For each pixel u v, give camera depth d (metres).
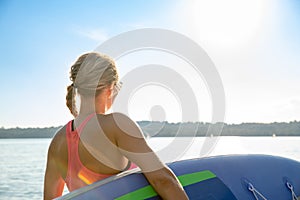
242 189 1.74
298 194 1.89
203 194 1.63
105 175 1.42
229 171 1.78
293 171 1.95
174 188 1.31
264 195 1.78
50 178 1.51
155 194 1.41
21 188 6.01
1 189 5.91
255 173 1.83
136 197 1.39
